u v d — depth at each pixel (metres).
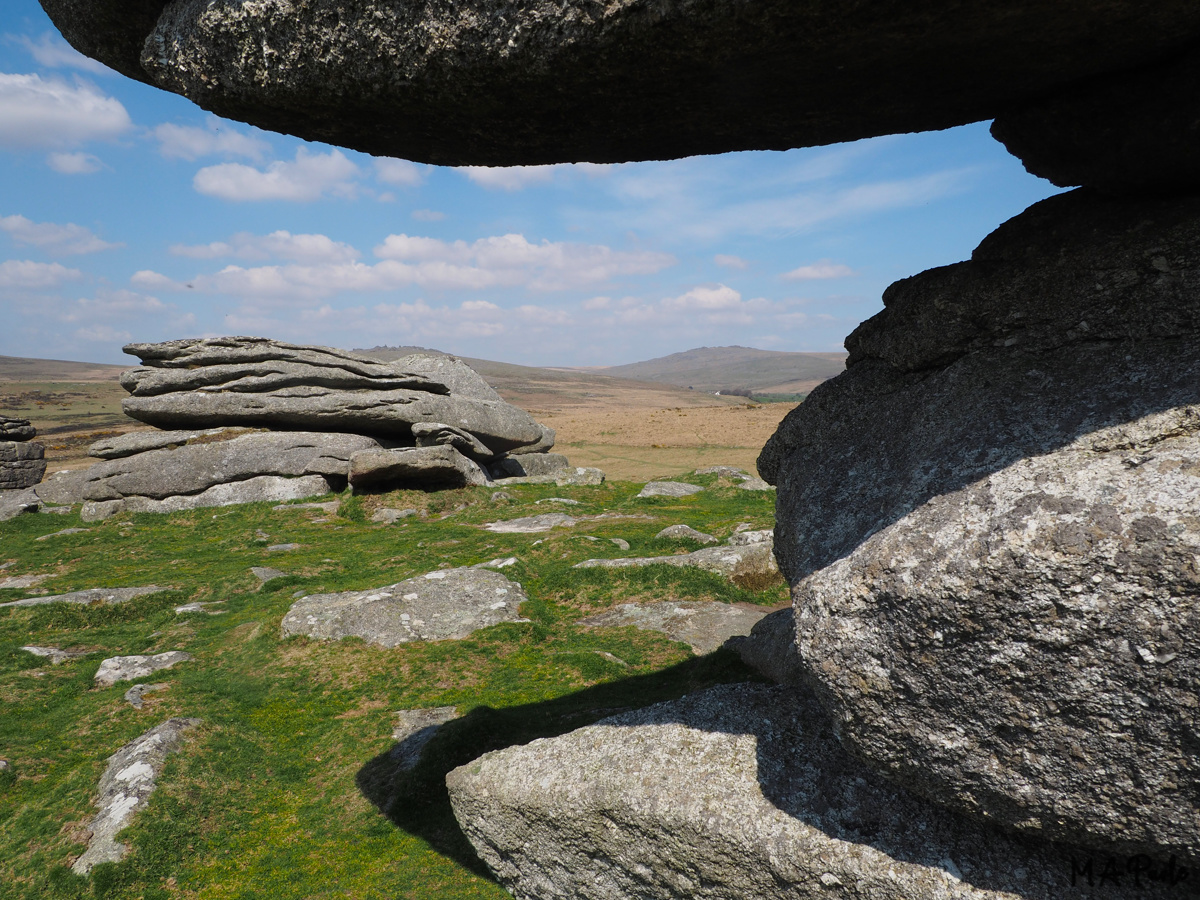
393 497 25.72
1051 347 4.87
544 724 10.09
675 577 15.14
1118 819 3.73
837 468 5.71
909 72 4.27
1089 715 3.63
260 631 14.04
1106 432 4.10
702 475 30.34
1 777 9.59
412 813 8.77
